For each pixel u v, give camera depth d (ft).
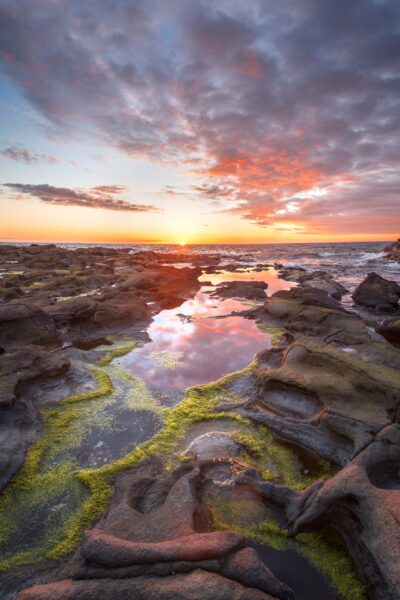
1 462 22.38
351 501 17.71
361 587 15.26
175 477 21.75
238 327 60.70
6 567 16.40
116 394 34.60
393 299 77.36
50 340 49.55
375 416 24.02
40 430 27.99
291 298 71.51
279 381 31.22
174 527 16.66
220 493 20.94
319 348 33.68
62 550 17.29
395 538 14.99
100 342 52.06
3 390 28.86
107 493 21.22
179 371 40.78
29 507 20.29
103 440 27.07
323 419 25.36
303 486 21.97
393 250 215.10
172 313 73.31
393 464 20.86
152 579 13.37
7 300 72.84
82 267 146.10
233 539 15.21
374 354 34.91
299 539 17.72
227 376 38.45
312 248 442.50
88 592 12.97
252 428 28.43
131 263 180.75
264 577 13.57
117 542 14.70
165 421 29.60
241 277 146.30
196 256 248.52
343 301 87.92
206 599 12.38
